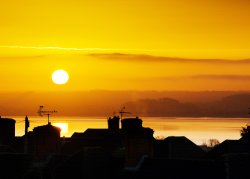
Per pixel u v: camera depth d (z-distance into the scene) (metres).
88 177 142.88
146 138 138.25
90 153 144.38
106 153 147.50
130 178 135.50
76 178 143.50
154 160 135.25
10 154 147.88
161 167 133.00
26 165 147.88
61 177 146.12
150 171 133.62
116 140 184.88
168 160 133.75
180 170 130.25
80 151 146.12
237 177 122.25
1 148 167.75
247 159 123.69
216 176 124.69
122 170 138.50
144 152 137.88
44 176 147.75
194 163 130.00
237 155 124.12
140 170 135.25
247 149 160.88
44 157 155.25
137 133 138.00
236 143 163.25
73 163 145.25
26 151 167.50
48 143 157.25
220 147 163.88
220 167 125.56
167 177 130.38
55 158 154.25
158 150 181.75
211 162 128.38
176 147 181.38
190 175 128.12
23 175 146.25
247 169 122.50
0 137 178.88
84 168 142.88
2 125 179.50
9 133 180.50
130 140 138.25
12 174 145.12
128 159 138.12
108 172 144.00
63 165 146.88
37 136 156.88
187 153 181.25
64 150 182.00
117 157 146.75
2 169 144.62
